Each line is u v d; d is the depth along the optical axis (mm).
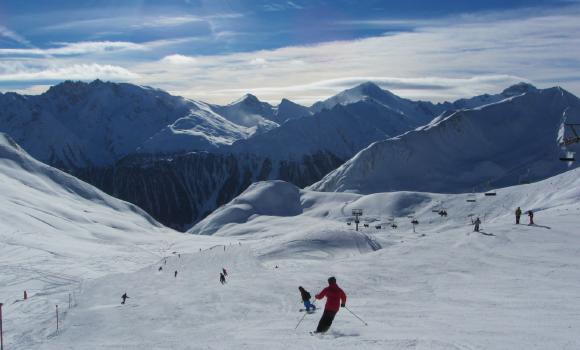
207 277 67562
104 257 136625
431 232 166500
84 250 148125
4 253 129000
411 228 189500
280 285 39844
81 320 44469
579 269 31484
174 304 42469
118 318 41469
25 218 180875
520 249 39406
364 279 35969
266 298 36125
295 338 19281
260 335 21391
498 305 23594
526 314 20781
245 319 29906
